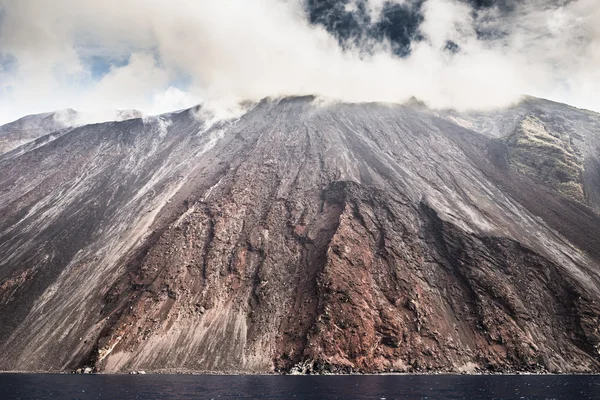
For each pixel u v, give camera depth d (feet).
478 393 188.14
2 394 184.44
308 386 212.43
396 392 190.80
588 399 169.07
